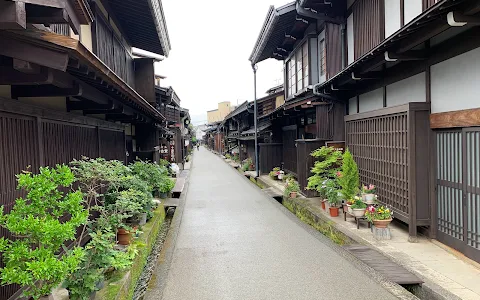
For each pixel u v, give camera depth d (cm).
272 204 1146
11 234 366
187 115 3328
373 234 662
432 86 605
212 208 1095
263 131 2014
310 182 955
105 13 913
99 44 813
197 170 2455
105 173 494
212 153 5353
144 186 787
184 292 470
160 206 973
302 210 960
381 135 750
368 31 884
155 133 1473
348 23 1040
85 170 491
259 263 579
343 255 591
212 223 890
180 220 925
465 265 508
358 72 751
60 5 283
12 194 385
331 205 838
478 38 484
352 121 924
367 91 877
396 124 679
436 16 431
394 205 694
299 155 1173
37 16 294
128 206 577
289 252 633
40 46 315
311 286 475
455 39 536
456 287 435
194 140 7481
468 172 522
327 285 475
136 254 521
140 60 1340
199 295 460
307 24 1301
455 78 540
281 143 1902
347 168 789
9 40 311
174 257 619
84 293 350
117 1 938
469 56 507
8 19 251
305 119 1347
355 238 652
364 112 827
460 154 545
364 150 848
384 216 654
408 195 630
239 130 2947
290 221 897
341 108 1038
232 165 2786
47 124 493
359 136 880
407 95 690
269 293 459
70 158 581
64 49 315
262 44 1390
